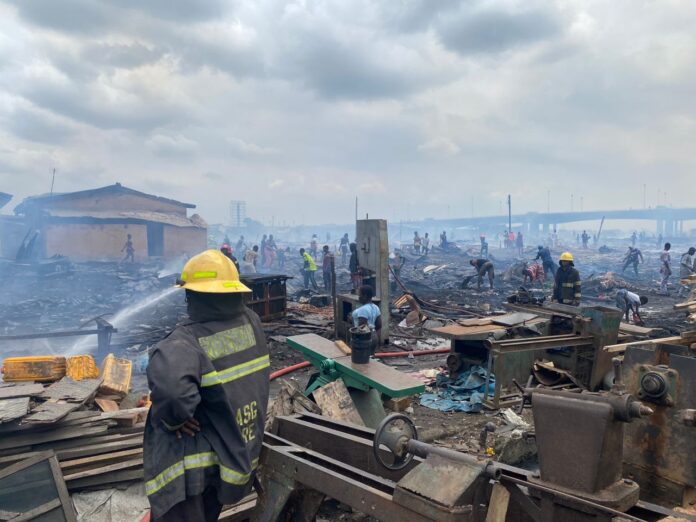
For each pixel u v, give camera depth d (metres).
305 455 2.84
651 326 12.02
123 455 3.95
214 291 2.34
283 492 2.78
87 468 3.84
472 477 2.10
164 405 2.03
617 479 2.13
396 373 4.96
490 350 6.32
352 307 10.27
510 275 22.19
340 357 5.60
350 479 2.47
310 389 5.67
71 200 32.16
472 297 17.31
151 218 32.97
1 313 14.18
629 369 3.80
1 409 3.70
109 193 33.34
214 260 2.47
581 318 6.75
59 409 3.87
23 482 3.50
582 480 2.05
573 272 9.05
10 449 3.73
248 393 2.42
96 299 17.11
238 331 2.47
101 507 3.72
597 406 2.03
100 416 4.06
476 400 6.47
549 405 2.17
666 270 18.91
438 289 19.94
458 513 2.03
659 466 3.41
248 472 2.30
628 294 12.03
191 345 2.21
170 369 2.05
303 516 2.83
